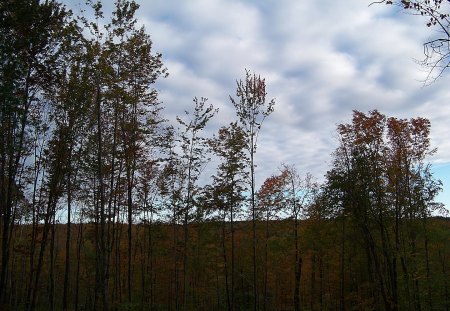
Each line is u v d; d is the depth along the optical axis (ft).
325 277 128.36
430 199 91.35
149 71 71.05
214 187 87.86
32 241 75.15
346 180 94.07
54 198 73.67
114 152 69.62
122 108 69.26
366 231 92.27
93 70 63.46
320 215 101.60
